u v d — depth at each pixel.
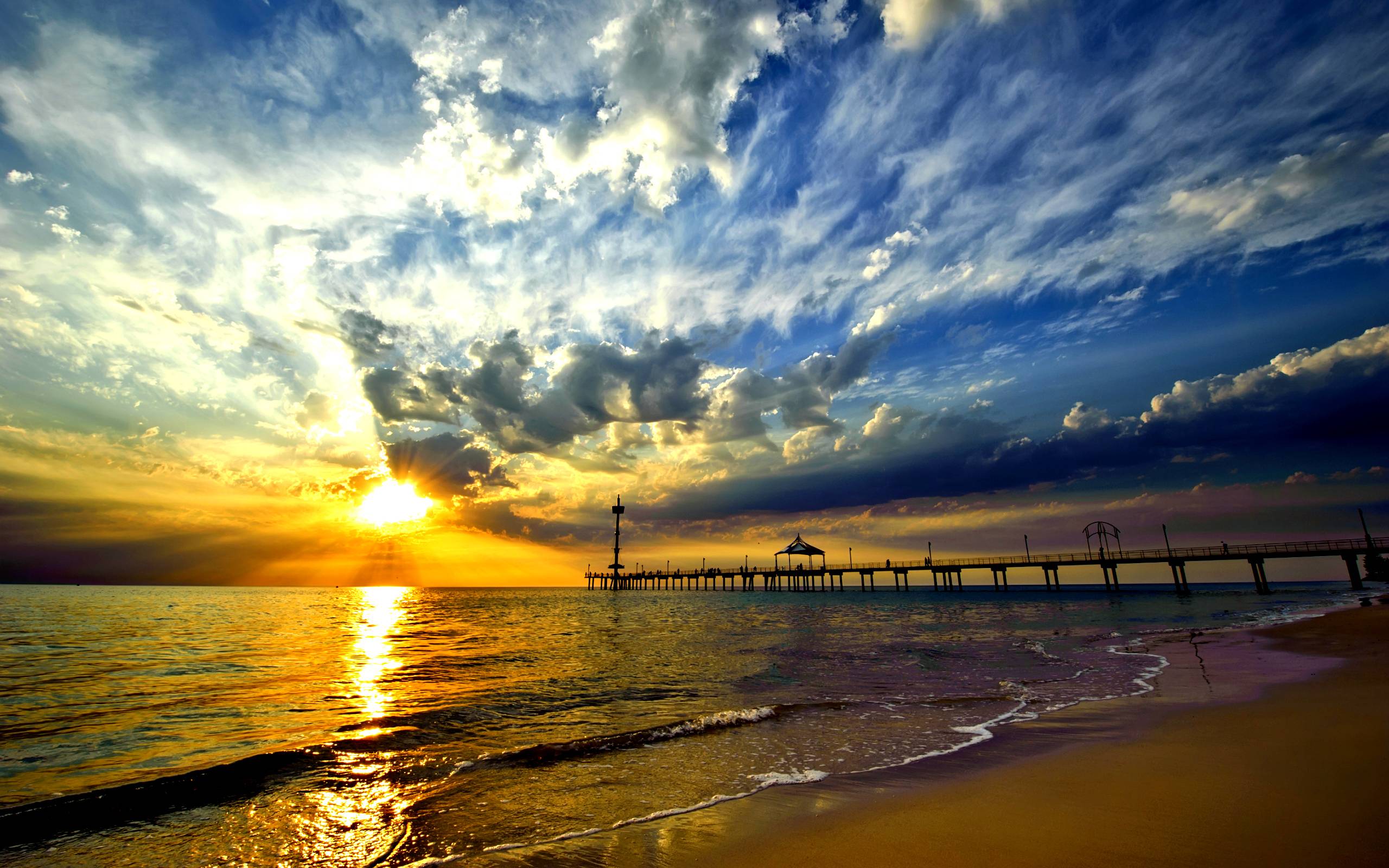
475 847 5.93
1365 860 4.53
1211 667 15.80
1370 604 39.72
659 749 9.41
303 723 11.78
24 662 20.44
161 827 6.72
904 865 4.99
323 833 6.46
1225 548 73.81
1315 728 8.70
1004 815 6.02
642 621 44.50
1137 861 4.77
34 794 7.82
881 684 15.55
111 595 98.31
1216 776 6.82
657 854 5.51
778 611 60.59
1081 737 9.23
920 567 96.75
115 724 11.76
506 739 10.38
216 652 23.59
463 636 31.41
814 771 8.09
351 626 38.78
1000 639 27.36
